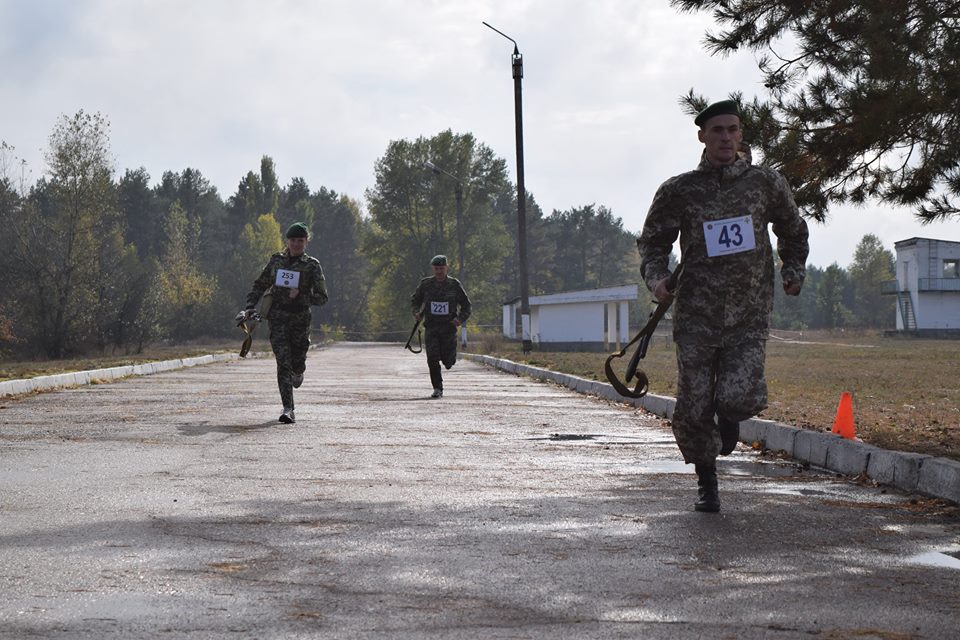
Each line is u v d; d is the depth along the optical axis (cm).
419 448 1202
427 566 606
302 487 905
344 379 2720
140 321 6800
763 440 1301
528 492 890
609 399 2033
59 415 1580
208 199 16500
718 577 588
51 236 6438
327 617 496
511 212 16800
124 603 519
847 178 1312
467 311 2028
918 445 1104
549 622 491
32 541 670
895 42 1147
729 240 773
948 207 1262
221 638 461
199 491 878
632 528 731
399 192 10756
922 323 10138
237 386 2344
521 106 4319
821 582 580
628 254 18212
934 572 613
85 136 6384
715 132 777
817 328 18625
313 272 1498
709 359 789
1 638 458
